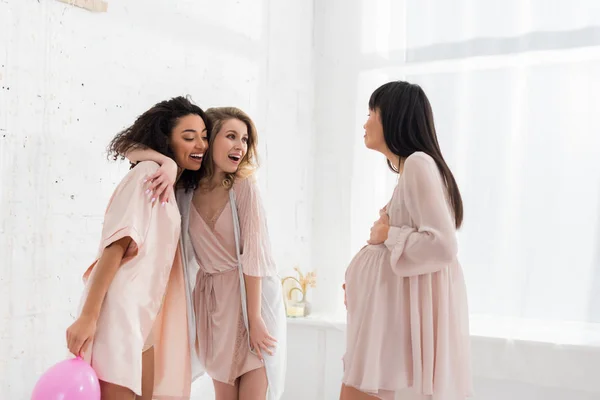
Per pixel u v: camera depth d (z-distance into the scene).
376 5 3.43
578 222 2.94
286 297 3.45
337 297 3.47
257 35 3.25
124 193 1.78
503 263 3.06
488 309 3.08
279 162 3.43
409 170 1.82
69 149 2.14
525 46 3.06
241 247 2.12
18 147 1.96
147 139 1.93
